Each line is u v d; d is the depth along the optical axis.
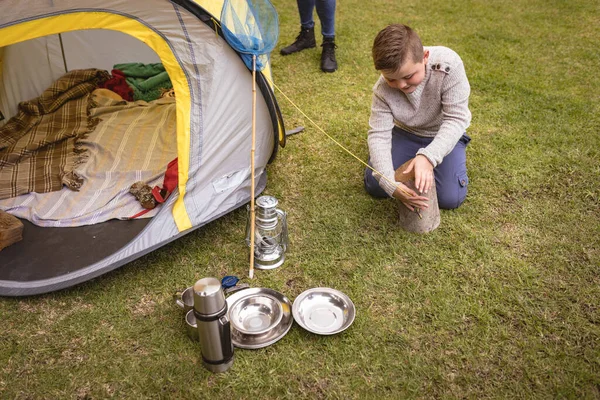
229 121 2.43
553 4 5.50
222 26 2.14
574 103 3.54
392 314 2.05
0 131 3.32
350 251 2.36
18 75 3.53
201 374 1.83
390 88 2.35
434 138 2.29
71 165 2.99
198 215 2.42
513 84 3.83
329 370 1.84
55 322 2.04
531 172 2.85
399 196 2.32
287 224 2.53
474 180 2.81
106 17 2.17
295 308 2.01
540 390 1.75
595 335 1.94
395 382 1.79
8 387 1.80
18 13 2.06
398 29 2.04
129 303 2.12
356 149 3.13
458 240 2.40
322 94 3.77
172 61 2.25
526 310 2.04
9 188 2.79
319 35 4.75
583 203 2.62
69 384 1.81
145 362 1.88
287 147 3.15
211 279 1.70
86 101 3.56
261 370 1.84
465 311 2.05
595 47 4.45
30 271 2.23
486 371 1.82
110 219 2.54
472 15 5.24
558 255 2.30
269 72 2.73
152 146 3.14
